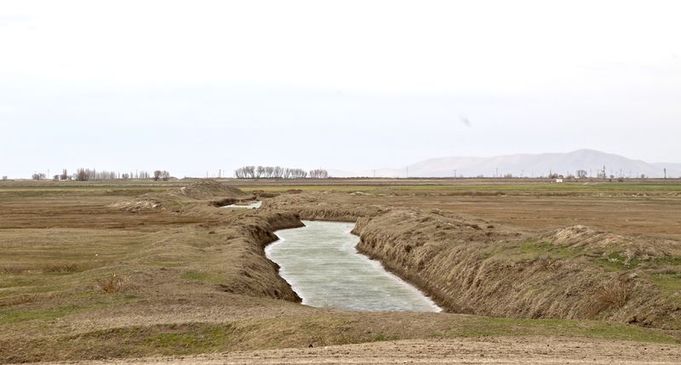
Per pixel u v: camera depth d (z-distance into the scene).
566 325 23.78
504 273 38.31
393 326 23.70
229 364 17.52
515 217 86.88
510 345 19.55
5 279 37.78
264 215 89.12
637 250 34.62
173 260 45.00
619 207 109.69
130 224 83.62
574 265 34.66
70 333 23.89
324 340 22.45
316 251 65.19
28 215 99.81
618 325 23.97
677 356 17.44
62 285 34.47
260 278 41.25
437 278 44.94
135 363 18.61
